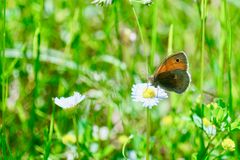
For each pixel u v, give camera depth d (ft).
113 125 2.15
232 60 2.27
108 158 2.02
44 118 2.11
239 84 2.15
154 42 1.83
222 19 2.05
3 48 1.82
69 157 1.94
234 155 1.87
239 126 1.66
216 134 1.68
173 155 1.91
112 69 2.36
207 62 2.32
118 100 2.07
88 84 2.23
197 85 2.19
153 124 2.11
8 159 1.82
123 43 2.40
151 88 1.65
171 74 1.63
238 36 2.36
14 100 2.22
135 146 1.95
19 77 2.27
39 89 2.24
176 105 2.03
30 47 2.36
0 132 1.83
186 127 1.97
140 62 2.40
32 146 1.99
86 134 2.01
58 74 2.31
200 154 1.69
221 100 1.68
